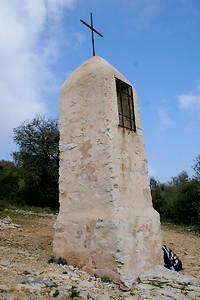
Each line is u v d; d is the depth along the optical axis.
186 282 4.64
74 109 6.05
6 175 21.36
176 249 8.63
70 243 5.36
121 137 5.62
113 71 5.98
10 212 14.48
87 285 4.20
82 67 6.30
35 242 7.61
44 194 22.34
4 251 5.79
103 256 4.79
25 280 3.88
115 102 5.73
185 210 19.72
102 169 5.26
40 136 24.41
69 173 5.85
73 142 5.91
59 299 3.53
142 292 4.19
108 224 4.85
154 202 22.00
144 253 5.25
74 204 5.60
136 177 5.80
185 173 25.47
